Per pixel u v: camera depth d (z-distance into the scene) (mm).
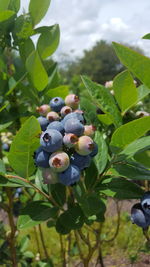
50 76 324
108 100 249
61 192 252
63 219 234
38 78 267
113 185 240
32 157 217
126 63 186
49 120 221
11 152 209
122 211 914
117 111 250
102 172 241
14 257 348
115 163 245
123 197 231
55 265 718
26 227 227
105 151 247
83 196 234
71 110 225
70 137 190
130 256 680
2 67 293
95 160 246
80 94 467
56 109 236
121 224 875
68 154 204
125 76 229
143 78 191
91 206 224
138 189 233
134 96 240
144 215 213
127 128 205
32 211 238
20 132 198
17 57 304
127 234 805
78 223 230
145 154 251
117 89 237
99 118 289
